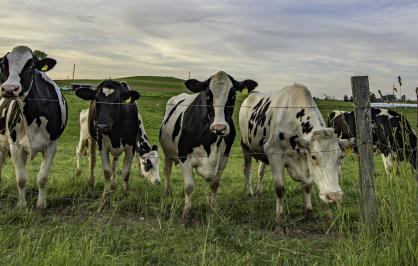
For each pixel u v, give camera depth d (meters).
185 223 6.75
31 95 7.32
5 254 4.87
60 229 5.79
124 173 8.84
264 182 10.70
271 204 8.07
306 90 7.23
